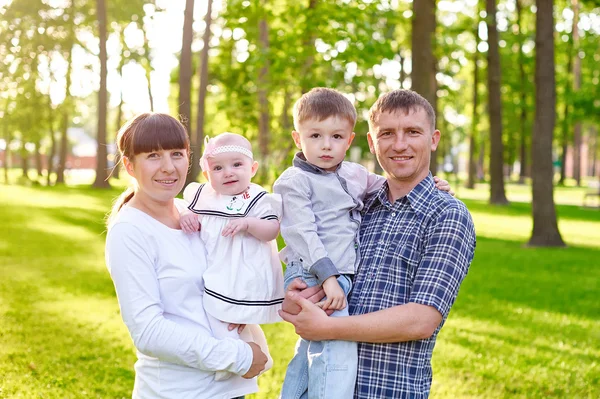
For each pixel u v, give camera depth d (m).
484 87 36.66
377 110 2.87
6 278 9.40
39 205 21.08
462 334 7.10
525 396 5.28
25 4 29.75
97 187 30.67
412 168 2.80
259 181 11.23
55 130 37.00
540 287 9.88
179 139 2.70
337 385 2.63
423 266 2.67
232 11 11.09
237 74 15.16
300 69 10.71
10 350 6.04
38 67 31.31
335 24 10.55
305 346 2.87
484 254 13.16
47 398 4.94
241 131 14.48
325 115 2.99
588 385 5.58
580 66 35.72
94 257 11.47
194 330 2.68
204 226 2.86
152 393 2.68
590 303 8.86
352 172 3.15
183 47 17.59
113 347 6.27
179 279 2.69
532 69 32.75
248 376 2.69
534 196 14.59
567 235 17.11
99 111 29.91
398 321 2.55
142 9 34.25
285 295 2.79
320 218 2.91
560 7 29.09
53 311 7.55
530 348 6.66
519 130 38.72
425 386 2.71
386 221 2.85
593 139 67.38
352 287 2.82
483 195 33.34
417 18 12.54
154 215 2.75
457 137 58.94
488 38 24.39
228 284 2.75
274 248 3.00
